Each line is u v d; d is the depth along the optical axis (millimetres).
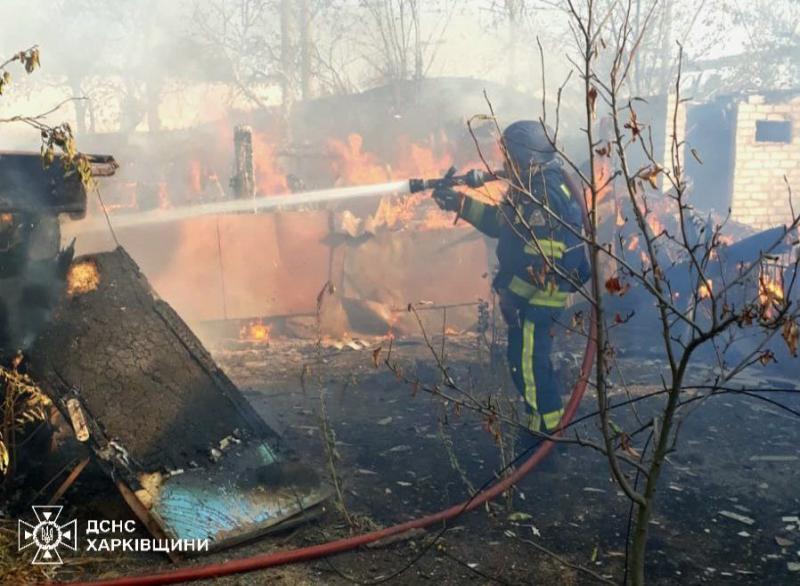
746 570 3000
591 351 4004
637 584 2137
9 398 3250
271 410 5094
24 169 3529
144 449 3281
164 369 3617
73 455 3600
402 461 4113
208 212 7754
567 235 3965
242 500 3242
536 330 3982
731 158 10906
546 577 2926
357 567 2984
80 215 3801
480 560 3049
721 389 2201
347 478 3869
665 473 3943
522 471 3639
